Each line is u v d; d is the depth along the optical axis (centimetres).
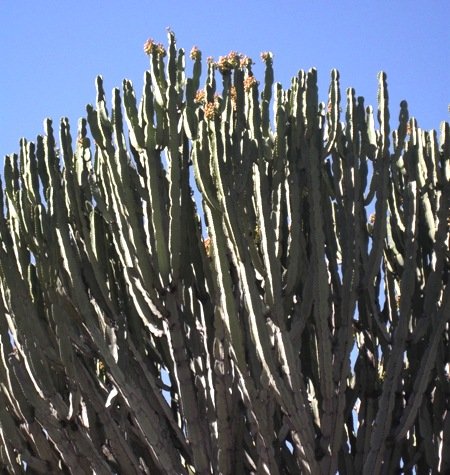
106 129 646
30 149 680
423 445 682
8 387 646
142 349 659
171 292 630
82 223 659
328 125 690
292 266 627
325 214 662
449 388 692
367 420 669
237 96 678
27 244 663
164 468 628
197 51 681
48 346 634
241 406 649
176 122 638
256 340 604
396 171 729
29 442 653
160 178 638
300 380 617
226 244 629
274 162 647
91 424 642
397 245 725
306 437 618
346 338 640
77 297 630
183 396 629
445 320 673
